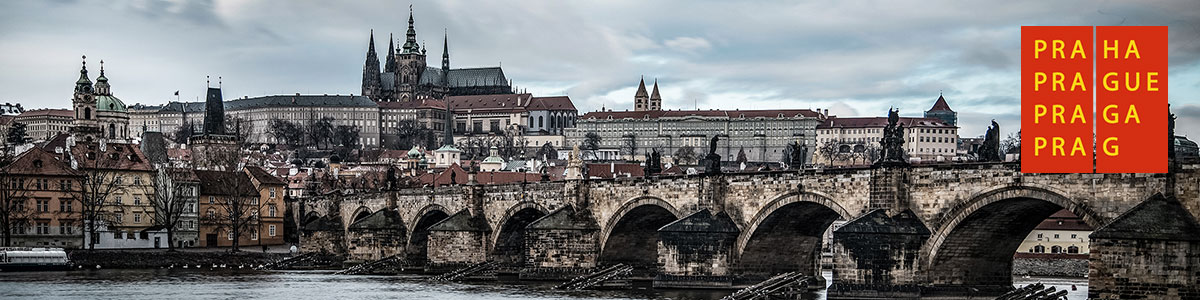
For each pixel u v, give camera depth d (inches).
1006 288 5826.8
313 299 6889.8
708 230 6604.3
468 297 6870.1
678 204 6978.4
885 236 5590.6
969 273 5723.4
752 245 6604.3
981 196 5305.1
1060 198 4997.5
